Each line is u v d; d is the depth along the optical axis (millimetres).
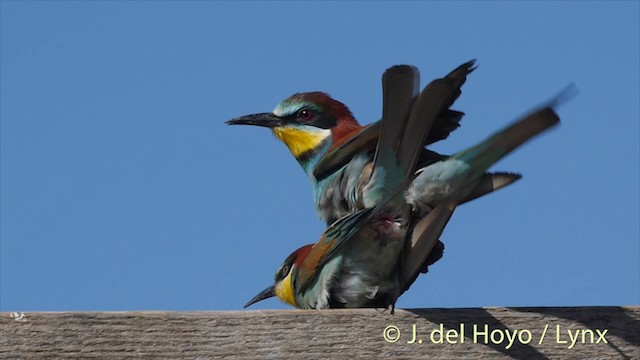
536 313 5906
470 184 6742
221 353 5586
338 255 7195
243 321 5660
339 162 7984
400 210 6941
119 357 5480
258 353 5613
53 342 5441
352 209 7730
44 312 5488
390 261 7109
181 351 5555
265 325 5668
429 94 6414
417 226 6848
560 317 5918
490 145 6395
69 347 5449
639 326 5910
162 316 5602
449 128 7227
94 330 5504
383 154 6852
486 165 6566
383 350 5719
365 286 7195
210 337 5605
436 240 6801
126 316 5562
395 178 6961
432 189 6781
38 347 5418
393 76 6340
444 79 6273
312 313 5715
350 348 5684
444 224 6734
